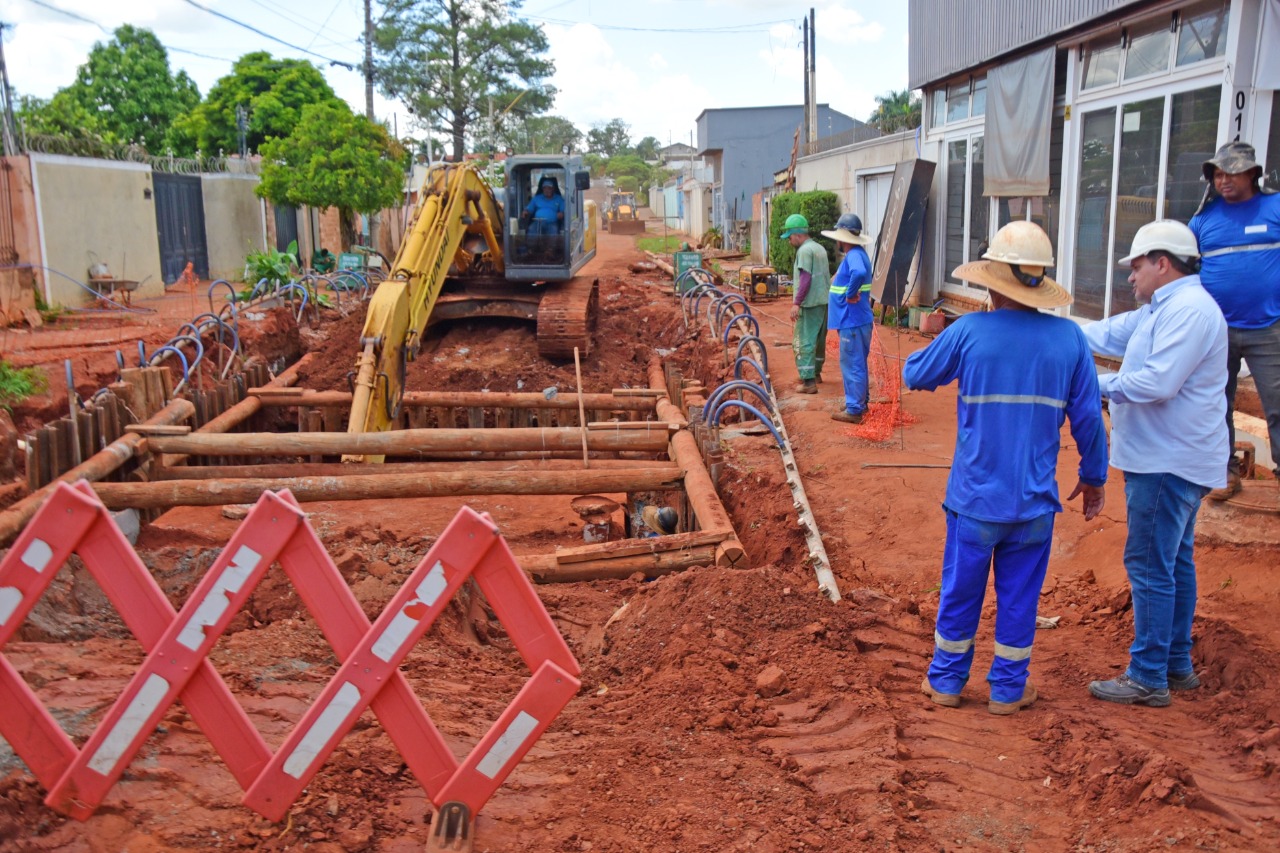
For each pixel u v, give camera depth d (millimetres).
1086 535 6789
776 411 9734
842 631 5227
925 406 11188
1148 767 3684
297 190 26516
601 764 3877
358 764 3688
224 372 12867
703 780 3811
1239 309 5758
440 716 4191
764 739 4199
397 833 3344
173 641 3092
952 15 15398
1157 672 4527
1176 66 9836
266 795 3154
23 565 3057
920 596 6105
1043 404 4238
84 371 13766
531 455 11375
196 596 3092
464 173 14359
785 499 7676
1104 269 11461
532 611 3160
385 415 11406
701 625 5195
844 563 6809
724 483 8562
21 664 4184
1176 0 9609
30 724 3162
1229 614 5301
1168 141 10023
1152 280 4477
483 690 4766
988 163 14242
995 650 4547
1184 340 4254
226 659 4496
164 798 3344
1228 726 4277
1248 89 8781
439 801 3199
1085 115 11820
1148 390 4320
